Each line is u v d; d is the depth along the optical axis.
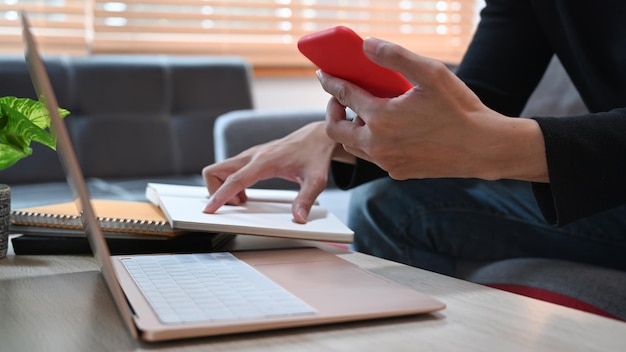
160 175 2.60
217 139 2.26
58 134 0.55
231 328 0.53
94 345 0.52
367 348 0.52
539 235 1.13
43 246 0.86
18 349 0.51
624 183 0.76
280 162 0.95
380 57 0.65
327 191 2.27
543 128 0.74
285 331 0.55
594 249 1.09
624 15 1.02
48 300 0.65
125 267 0.72
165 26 3.03
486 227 1.16
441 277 0.77
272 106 3.22
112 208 0.94
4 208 0.82
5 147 0.81
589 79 1.10
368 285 0.67
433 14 3.54
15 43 2.78
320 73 0.76
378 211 1.23
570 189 0.75
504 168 0.75
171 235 0.85
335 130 0.80
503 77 1.19
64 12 2.86
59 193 2.14
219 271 0.71
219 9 3.12
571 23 1.07
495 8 1.22
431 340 0.54
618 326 0.58
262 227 0.82
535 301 0.67
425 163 0.75
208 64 2.76
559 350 0.52
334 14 3.34
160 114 2.64
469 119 0.70
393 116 0.70
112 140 2.52
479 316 0.61
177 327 0.52
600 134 0.76
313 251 0.87
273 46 3.21
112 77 2.57
